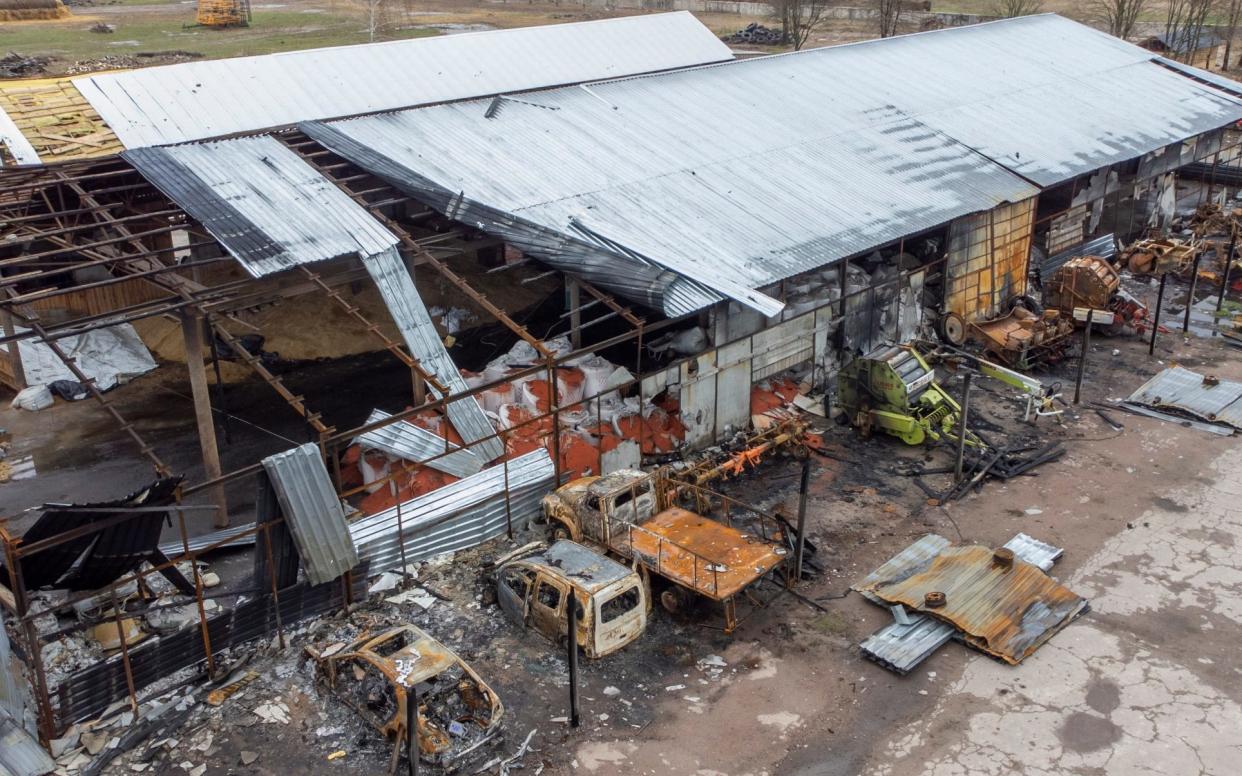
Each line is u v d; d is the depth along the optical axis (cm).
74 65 6675
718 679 1623
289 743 1480
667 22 4784
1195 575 1880
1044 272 3338
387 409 2573
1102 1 9219
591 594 1620
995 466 2273
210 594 1644
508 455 2088
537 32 4362
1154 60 4472
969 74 3934
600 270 2184
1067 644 1694
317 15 9950
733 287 2156
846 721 1531
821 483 2225
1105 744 1474
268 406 2619
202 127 3281
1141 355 2900
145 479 2255
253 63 3616
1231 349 2933
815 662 1662
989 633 1680
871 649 1662
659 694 1591
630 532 1819
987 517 2083
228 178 2350
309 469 1656
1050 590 1795
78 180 2369
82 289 1870
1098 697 1570
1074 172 3203
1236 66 6962
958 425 2392
